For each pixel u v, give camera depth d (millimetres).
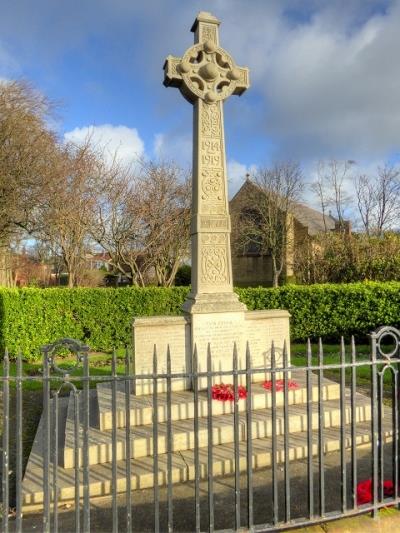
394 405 3238
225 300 5785
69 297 10461
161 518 3385
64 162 16078
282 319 6230
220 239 5926
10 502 3699
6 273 19734
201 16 6008
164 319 5648
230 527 3234
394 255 15586
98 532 3176
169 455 2891
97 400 5609
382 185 34469
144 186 18500
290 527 2895
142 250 18453
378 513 3068
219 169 5992
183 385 5648
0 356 9734
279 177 29906
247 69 6152
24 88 16859
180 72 5863
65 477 3930
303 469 4230
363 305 11633
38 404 6555
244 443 4605
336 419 5172
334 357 9484
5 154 14945
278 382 5742
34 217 16250
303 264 20453
